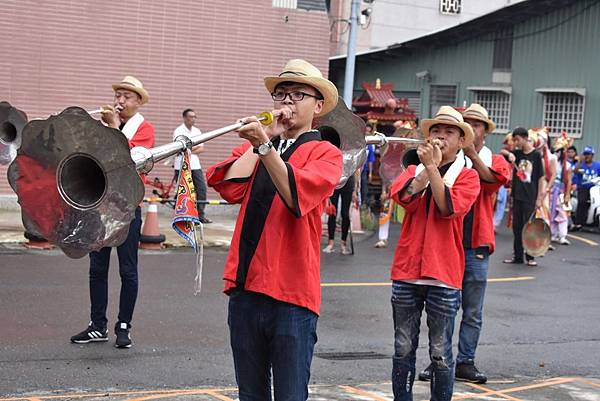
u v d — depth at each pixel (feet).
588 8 79.77
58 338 26.71
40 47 55.93
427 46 89.30
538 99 83.20
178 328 28.81
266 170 14.51
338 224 57.41
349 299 35.45
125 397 21.07
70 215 12.29
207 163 60.80
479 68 86.69
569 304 37.11
